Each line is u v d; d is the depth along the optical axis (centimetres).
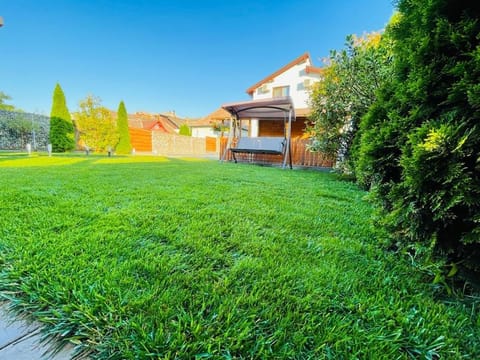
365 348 79
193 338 80
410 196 120
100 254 128
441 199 106
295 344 80
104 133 1078
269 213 211
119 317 87
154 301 94
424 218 120
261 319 89
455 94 105
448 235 115
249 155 893
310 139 699
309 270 122
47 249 130
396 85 143
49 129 1287
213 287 105
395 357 77
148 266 118
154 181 344
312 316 92
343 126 504
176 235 156
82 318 86
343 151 488
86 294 96
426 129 110
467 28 104
